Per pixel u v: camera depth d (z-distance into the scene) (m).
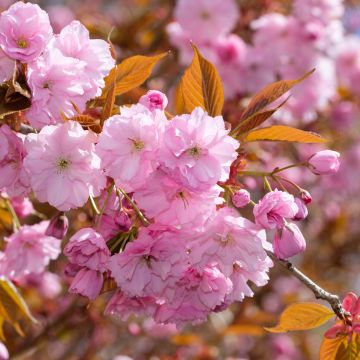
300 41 1.37
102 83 0.75
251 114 0.77
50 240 0.91
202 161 0.69
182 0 1.33
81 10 1.67
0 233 0.96
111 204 0.75
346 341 0.78
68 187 0.71
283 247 0.73
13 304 0.92
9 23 0.72
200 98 0.79
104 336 1.49
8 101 0.72
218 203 0.71
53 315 1.36
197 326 1.53
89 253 0.72
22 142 0.74
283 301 1.79
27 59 0.72
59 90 0.73
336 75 1.65
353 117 1.61
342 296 2.05
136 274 0.73
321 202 1.91
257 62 1.31
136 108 0.71
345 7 1.74
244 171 0.77
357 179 1.86
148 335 1.52
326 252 2.02
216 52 1.30
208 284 0.75
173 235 0.72
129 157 0.70
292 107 1.46
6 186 0.75
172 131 0.69
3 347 0.96
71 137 0.71
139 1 1.66
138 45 1.41
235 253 0.72
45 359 1.63
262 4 1.44
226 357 1.45
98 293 0.75
